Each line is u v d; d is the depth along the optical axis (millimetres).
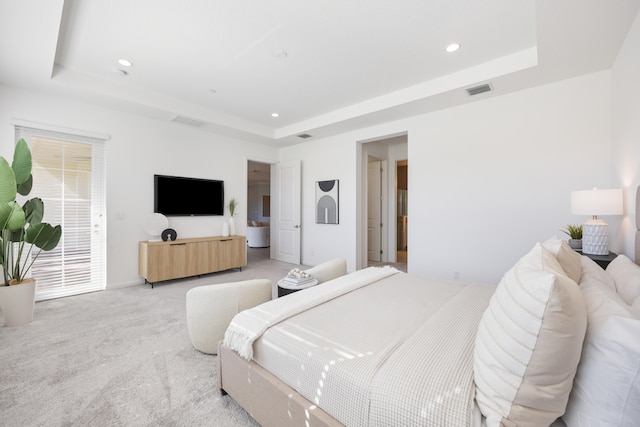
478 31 2395
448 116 3705
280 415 1234
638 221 1917
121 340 2328
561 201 2969
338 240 5121
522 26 2324
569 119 2904
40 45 2369
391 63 2924
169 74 3188
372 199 6250
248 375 1408
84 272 3654
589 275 1352
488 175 3408
